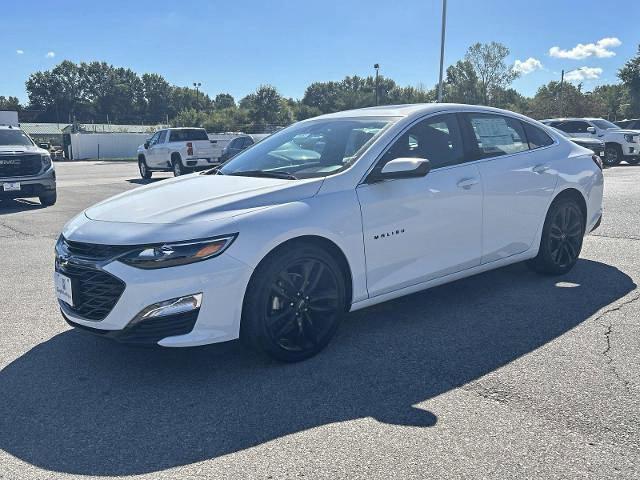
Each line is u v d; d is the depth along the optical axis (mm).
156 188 4348
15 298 5434
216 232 3430
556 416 3055
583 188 5582
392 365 3746
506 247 5004
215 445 2877
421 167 3875
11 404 3350
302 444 2859
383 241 4094
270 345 3658
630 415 3039
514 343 4039
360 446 2826
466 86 66938
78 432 3031
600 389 3334
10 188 11695
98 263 3463
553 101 62812
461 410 3148
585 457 2682
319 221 3748
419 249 4324
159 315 3340
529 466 2625
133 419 3154
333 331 3969
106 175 23734
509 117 5250
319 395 3367
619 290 5145
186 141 19391
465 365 3715
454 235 4543
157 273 3336
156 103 134500
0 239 8445
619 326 4293
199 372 3725
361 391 3404
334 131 4602
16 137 12930
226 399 3350
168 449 2854
